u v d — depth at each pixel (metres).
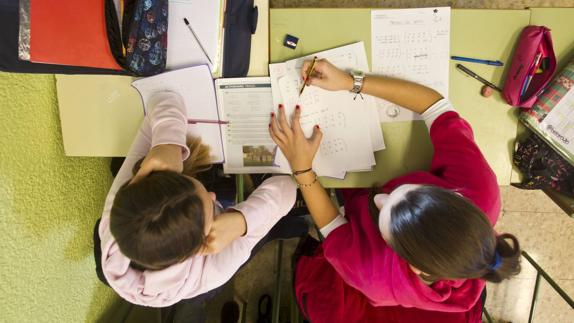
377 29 1.02
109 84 1.02
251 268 1.77
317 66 0.97
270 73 1.02
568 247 1.71
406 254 0.65
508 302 1.80
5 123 0.86
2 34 0.73
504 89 1.03
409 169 1.08
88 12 0.78
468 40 1.03
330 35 1.03
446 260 0.60
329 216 0.98
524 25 1.02
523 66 0.97
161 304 0.83
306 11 1.02
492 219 0.85
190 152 0.98
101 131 1.05
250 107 1.04
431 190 0.64
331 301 1.04
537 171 1.04
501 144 1.08
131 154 0.90
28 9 0.73
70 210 1.14
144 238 0.59
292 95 1.03
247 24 0.98
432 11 1.01
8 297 0.91
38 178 0.99
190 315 1.29
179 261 0.65
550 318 1.81
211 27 0.96
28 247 0.97
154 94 1.00
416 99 0.97
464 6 1.38
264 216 0.91
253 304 1.79
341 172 1.08
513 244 0.69
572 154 0.98
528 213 1.69
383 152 1.08
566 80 0.97
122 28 0.80
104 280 1.05
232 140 1.07
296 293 1.14
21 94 0.90
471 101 1.06
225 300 1.78
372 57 1.04
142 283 0.77
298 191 1.42
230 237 0.80
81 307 1.24
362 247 0.85
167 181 0.63
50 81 1.00
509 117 1.06
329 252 0.91
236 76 1.03
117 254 0.76
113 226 0.62
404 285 0.75
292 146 1.00
